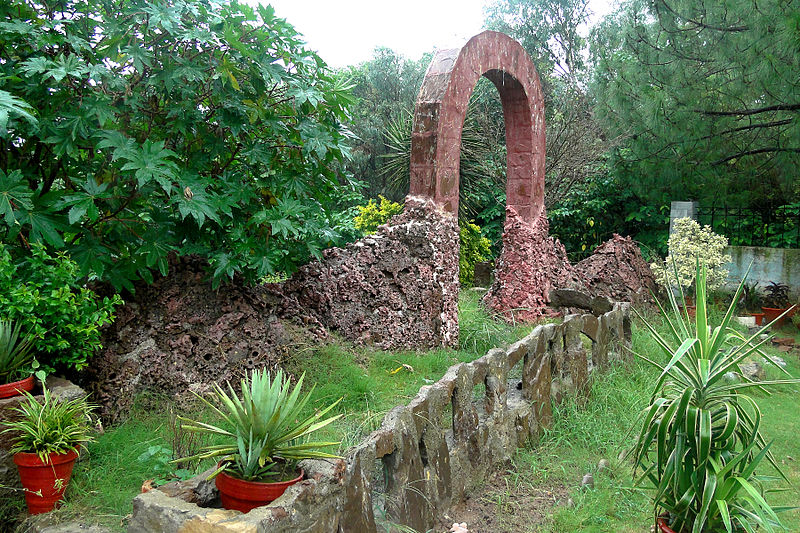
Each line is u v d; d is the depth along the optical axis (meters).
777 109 9.41
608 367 5.76
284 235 4.34
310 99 4.32
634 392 5.36
